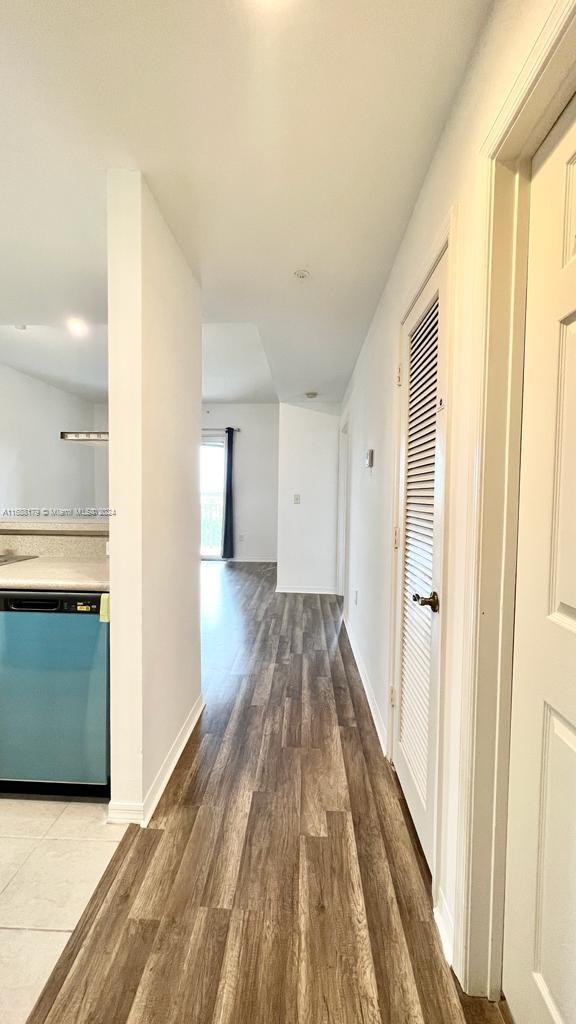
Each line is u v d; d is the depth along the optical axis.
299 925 1.25
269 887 1.37
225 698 2.68
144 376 1.59
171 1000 1.06
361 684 2.92
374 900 1.33
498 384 1.00
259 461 7.76
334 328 2.94
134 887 1.37
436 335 1.41
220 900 1.32
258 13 1.03
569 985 0.82
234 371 5.36
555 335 0.87
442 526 1.28
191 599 2.29
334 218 1.78
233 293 2.44
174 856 1.49
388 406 2.21
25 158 1.48
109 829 1.61
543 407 0.92
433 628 1.39
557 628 0.87
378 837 1.58
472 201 1.10
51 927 1.24
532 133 0.90
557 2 0.72
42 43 1.10
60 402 6.32
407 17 1.03
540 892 0.92
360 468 3.34
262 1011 1.04
